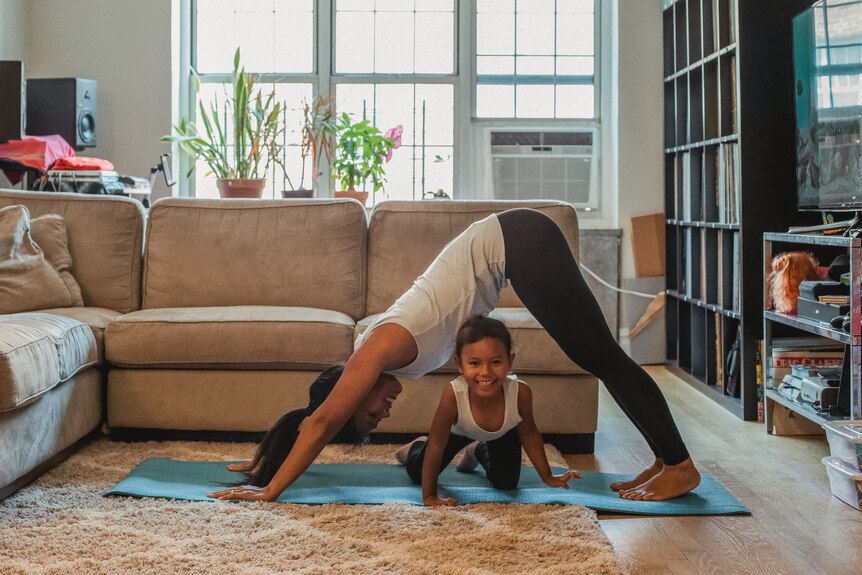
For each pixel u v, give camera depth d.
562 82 5.66
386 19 5.64
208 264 3.76
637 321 5.38
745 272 3.89
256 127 5.26
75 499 2.61
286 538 2.28
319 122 5.53
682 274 5.03
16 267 3.48
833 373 3.39
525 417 2.69
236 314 3.35
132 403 3.32
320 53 5.62
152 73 5.37
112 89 5.37
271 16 5.63
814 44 3.50
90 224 3.79
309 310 3.47
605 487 2.83
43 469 2.95
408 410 3.30
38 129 4.99
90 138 5.15
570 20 5.64
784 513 2.60
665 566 2.19
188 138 5.07
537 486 2.80
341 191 5.25
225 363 3.28
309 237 3.77
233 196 5.01
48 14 5.35
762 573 2.14
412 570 2.07
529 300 2.60
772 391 3.60
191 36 5.63
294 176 5.62
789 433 3.60
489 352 2.49
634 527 2.46
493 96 5.67
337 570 2.08
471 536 2.29
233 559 2.14
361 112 5.66
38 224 3.69
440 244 3.76
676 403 4.23
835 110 3.30
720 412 4.04
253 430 3.33
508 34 5.65
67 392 2.99
